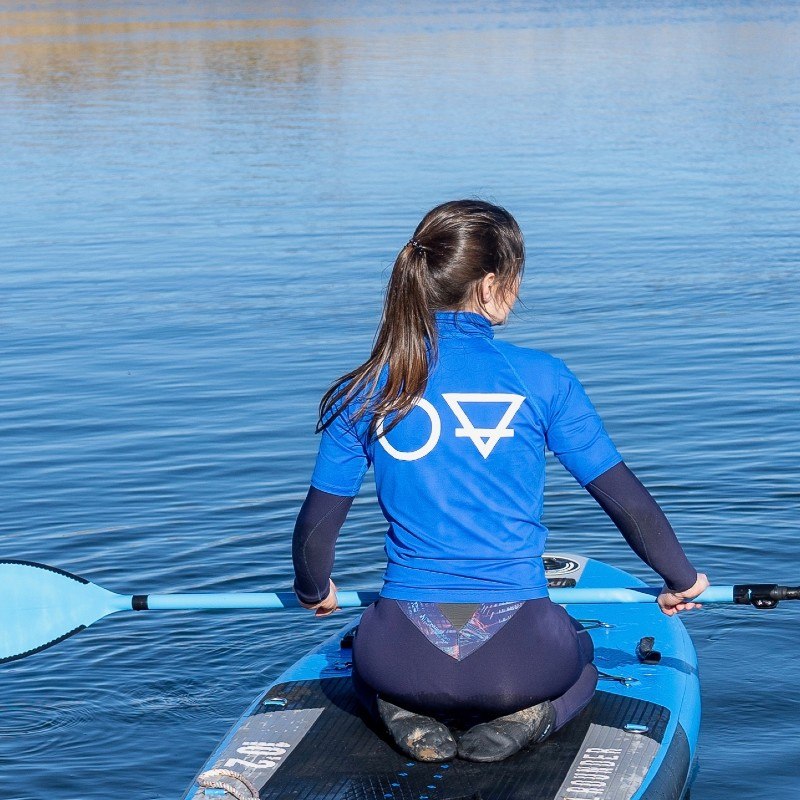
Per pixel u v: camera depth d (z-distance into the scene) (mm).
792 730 4078
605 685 3422
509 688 2809
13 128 22766
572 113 23406
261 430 7629
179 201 15836
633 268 11859
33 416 8023
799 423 7496
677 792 2969
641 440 7250
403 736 2930
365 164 18109
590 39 40094
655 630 3943
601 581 4441
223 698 4430
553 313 10320
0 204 15906
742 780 3760
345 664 3582
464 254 2844
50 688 4504
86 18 53469
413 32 43625
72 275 12156
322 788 2875
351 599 3260
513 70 31516
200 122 23156
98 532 6027
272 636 4945
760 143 19469
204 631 4996
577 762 2941
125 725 4230
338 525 2961
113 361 9289
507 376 2826
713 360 8938
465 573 2812
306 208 15078
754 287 11086
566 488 6508
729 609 5070
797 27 44000
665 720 3217
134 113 24625
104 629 5012
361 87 28297
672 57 34250
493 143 19844
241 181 17078
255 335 9914
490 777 2871
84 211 15336
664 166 17562
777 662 4570
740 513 6078
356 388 2877
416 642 2820
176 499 6480
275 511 6277
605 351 9219
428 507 2822
